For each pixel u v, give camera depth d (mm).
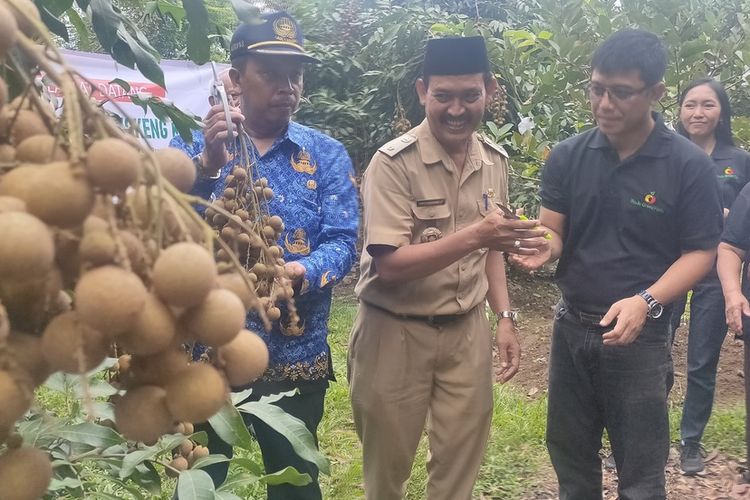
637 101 2469
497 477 3924
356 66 7613
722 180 4027
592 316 2678
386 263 2562
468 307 2734
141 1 2035
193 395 790
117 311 683
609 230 2641
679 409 4660
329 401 4789
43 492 807
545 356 5691
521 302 7289
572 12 5152
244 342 860
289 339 2477
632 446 2654
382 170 2619
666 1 5043
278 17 2445
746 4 5715
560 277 2811
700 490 3715
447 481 2811
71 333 707
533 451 4195
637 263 2607
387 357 2713
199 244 812
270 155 2502
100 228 723
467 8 8891
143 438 803
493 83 2752
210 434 2412
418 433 2793
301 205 2516
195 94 6027
